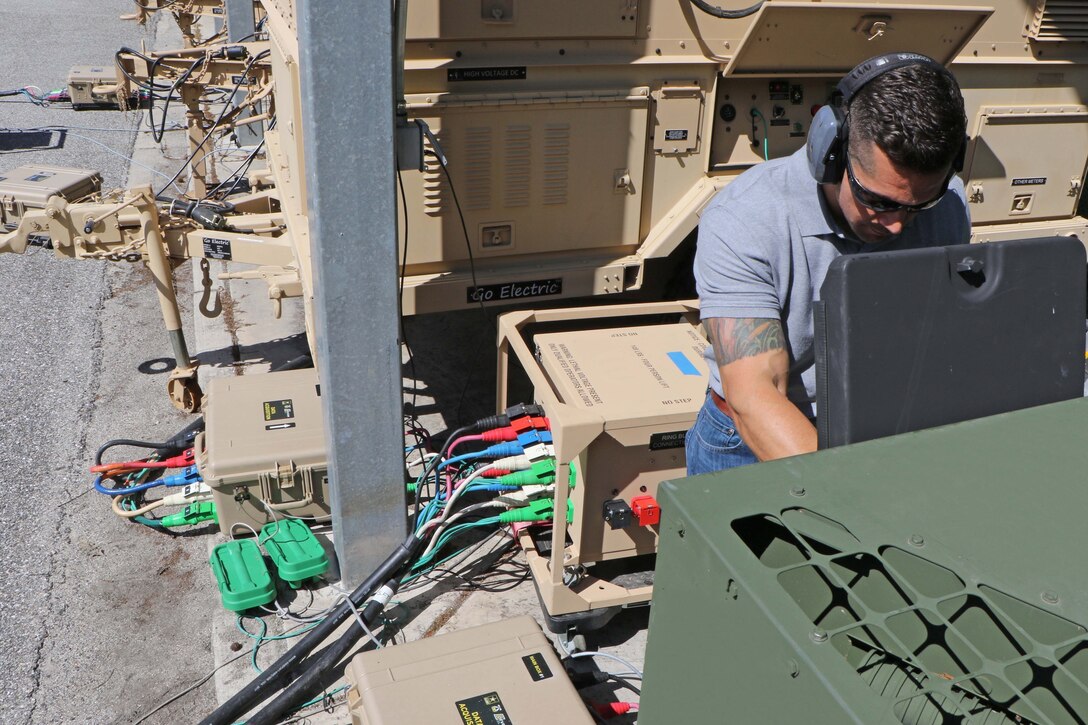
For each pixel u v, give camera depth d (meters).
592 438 2.50
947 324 1.36
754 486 1.12
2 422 4.01
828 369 1.34
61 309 5.15
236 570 2.97
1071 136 4.05
